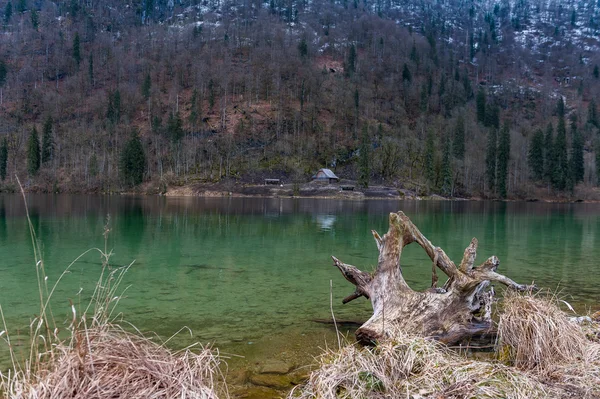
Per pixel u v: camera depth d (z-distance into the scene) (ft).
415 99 481.87
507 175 311.06
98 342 10.57
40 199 193.26
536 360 14.84
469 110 457.68
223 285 36.17
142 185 292.40
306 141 363.35
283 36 572.92
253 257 51.24
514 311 16.85
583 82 604.90
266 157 340.39
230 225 91.15
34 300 30.42
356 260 49.39
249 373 17.47
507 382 12.61
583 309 28.17
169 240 66.18
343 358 13.74
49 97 408.26
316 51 569.64
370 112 437.17
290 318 26.50
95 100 418.72
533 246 63.67
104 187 286.05
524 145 353.31
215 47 534.78
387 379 12.65
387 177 315.99
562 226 98.58
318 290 34.37
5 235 69.10
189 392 10.03
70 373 9.52
